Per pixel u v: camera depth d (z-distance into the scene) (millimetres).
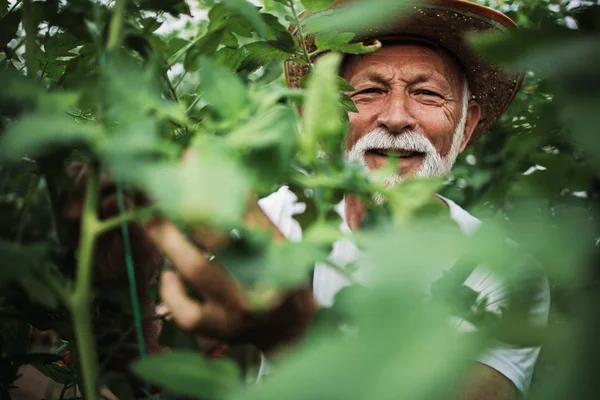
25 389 1067
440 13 1191
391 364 178
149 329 625
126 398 552
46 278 389
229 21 612
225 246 324
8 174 486
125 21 535
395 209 347
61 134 296
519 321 227
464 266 388
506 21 1196
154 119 325
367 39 1299
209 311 399
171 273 420
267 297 329
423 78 1298
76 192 490
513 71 288
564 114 269
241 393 225
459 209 1073
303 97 365
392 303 195
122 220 373
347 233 310
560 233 227
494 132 1592
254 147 329
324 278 688
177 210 255
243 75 704
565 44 271
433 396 173
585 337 226
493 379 794
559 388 221
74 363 599
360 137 1329
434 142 1326
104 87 342
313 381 175
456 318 384
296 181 376
